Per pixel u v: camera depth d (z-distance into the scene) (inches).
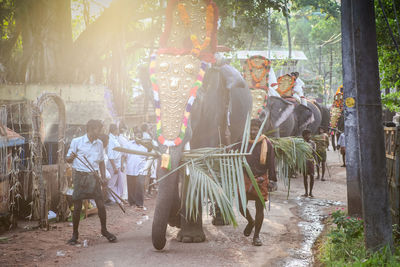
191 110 235.3
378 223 202.5
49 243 253.6
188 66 224.4
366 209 204.4
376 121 201.6
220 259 222.1
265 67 415.8
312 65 2159.2
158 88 221.6
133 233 280.8
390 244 202.8
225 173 213.6
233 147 256.1
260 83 417.1
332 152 992.2
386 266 188.4
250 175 217.6
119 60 494.0
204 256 226.2
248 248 244.1
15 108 362.6
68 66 488.7
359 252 210.4
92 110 455.5
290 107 478.3
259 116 410.0
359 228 239.8
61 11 494.6
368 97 200.8
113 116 469.1
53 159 401.7
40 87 456.1
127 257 223.8
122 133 418.3
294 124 551.8
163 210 214.1
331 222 312.2
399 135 237.3
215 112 253.8
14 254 229.0
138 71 258.2
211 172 213.9
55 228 292.5
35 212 311.0
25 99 448.8
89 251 236.7
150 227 299.1
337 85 2047.2
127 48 520.7
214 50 238.7
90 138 260.4
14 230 286.8
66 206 317.1
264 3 529.7
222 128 275.4
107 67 507.2
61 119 310.8
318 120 677.9
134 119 533.3
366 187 203.8
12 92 450.6
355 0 200.8
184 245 246.5
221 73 268.1
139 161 372.5
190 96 221.3
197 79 225.5
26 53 475.2
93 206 348.8
